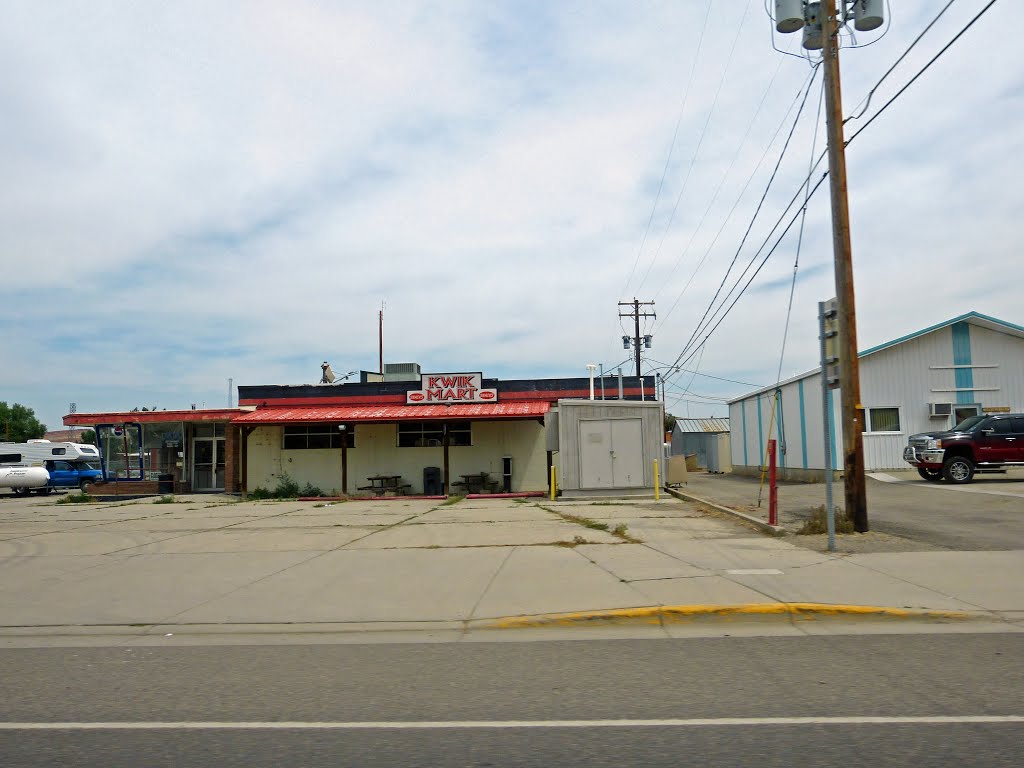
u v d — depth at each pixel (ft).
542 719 17.20
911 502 58.59
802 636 24.23
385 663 22.35
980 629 24.67
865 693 18.40
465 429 96.43
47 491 128.36
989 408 93.81
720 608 26.02
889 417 94.32
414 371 136.67
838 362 38.11
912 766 14.10
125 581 35.76
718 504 64.34
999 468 74.74
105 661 23.29
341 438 97.04
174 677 21.35
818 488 82.28
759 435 120.26
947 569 32.14
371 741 16.07
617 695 18.76
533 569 35.09
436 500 84.43
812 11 45.03
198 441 104.53
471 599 29.76
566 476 78.54
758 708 17.53
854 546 38.17
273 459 97.66
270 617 28.37
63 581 36.09
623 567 34.42
